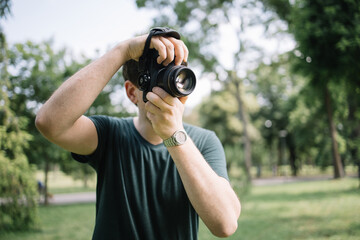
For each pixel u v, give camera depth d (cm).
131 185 132
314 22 662
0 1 387
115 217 131
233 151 1536
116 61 121
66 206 1342
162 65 116
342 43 596
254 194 1537
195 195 113
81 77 115
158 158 137
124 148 137
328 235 604
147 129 137
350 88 729
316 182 2077
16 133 682
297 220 787
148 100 114
